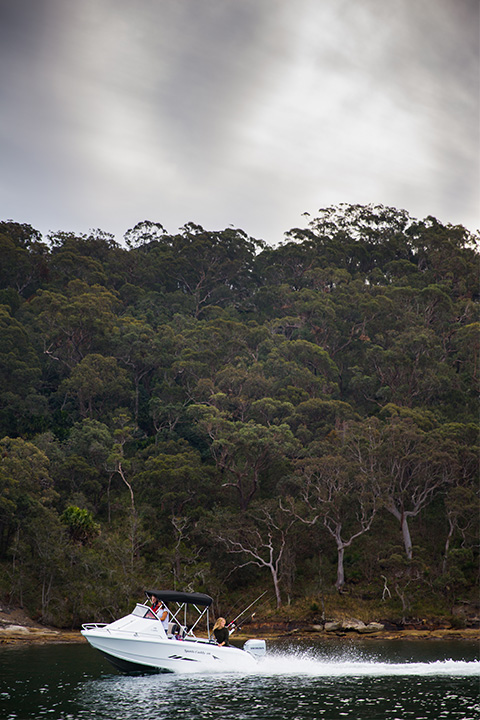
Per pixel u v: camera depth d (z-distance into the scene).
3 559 62.94
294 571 66.88
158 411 91.50
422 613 59.53
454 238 148.62
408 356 97.81
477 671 24.33
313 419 85.00
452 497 67.56
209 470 76.69
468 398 92.88
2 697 19.11
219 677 22.70
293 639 49.72
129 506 74.38
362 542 71.50
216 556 65.81
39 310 109.44
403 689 20.45
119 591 54.59
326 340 112.19
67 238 145.88
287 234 154.25
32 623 51.56
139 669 23.22
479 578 64.12
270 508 67.25
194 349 101.88
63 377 103.69
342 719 16.34
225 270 148.12
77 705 17.92
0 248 122.75
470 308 115.38
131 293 129.62
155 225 170.88
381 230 163.25
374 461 70.12
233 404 88.25
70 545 56.38
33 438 83.38
